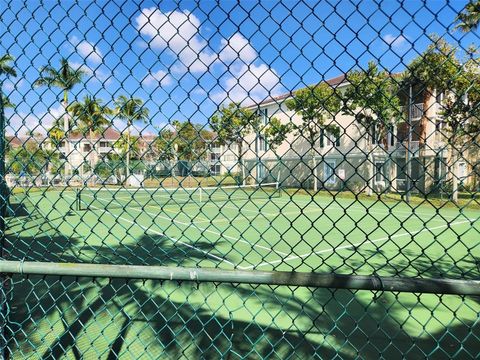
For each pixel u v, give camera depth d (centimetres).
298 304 498
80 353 335
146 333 416
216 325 437
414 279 160
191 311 476
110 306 489
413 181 187
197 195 1902
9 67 205
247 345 392
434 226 1160
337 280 165
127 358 364
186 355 372
